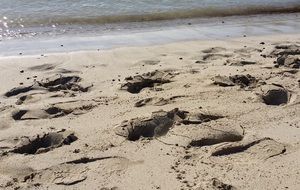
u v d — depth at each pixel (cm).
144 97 144
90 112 135
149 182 104
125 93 147
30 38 220
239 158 113
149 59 179
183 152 115
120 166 110
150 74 161
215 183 102
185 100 141
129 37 219
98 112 135
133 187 103
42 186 104
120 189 102
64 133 123
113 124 128
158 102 140
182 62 175
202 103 139
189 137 121
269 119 130
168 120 128
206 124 127
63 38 219
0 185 104
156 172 108
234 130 124
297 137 121
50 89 151
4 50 198
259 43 202
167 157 113
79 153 115
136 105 138
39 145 121
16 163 112
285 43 202
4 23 242
